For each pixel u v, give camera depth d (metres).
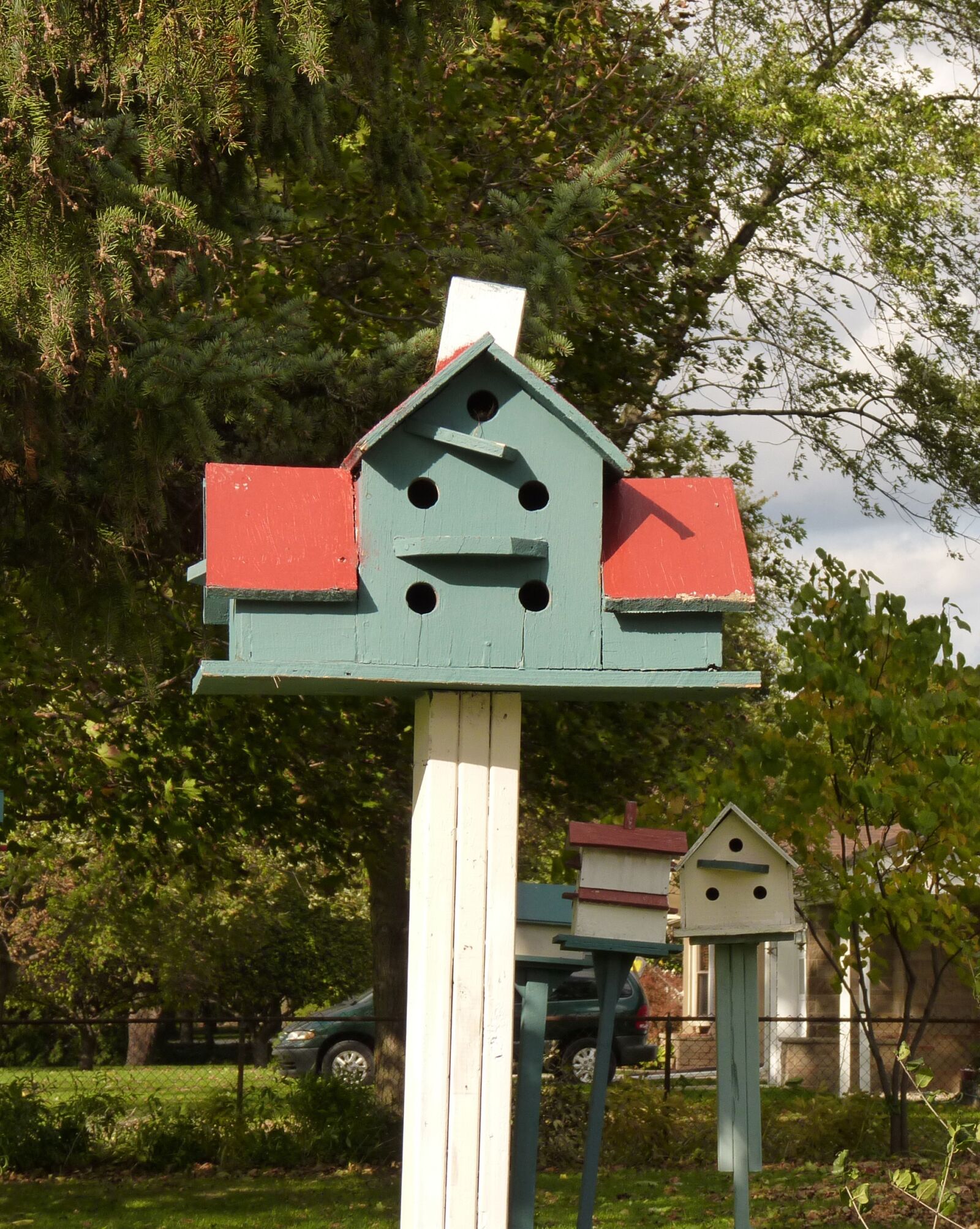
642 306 12.01
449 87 10.10
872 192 13.23
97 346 6.09
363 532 4.50
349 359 7.33
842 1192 5.28
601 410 11.94
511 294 4.94
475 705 4.56
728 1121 6.27
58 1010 23.30
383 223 9.67
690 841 10.21
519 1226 5.46
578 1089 12.18
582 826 5.70
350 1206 9.77
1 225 5.89
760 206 13.70
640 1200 9.49
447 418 4.57
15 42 5.86
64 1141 11.70
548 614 4.50
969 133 14.39
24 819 11.36
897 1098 10.91
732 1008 6.36
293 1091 12.63
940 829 10.04
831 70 14.14
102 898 20.20
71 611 7.07
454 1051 4.43
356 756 10.67
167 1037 26.75
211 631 8.81
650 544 4.60
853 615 10.27
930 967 16.81
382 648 4.44
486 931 4.48
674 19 12.02
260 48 6.32
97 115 6.77
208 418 6.64
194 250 6.65
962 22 15.71
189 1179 11.20
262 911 21.38
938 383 14.54
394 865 12.80
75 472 6.64
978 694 10.26
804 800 10.02
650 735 11.44
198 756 11.21
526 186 10.52
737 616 16.42
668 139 12.55
